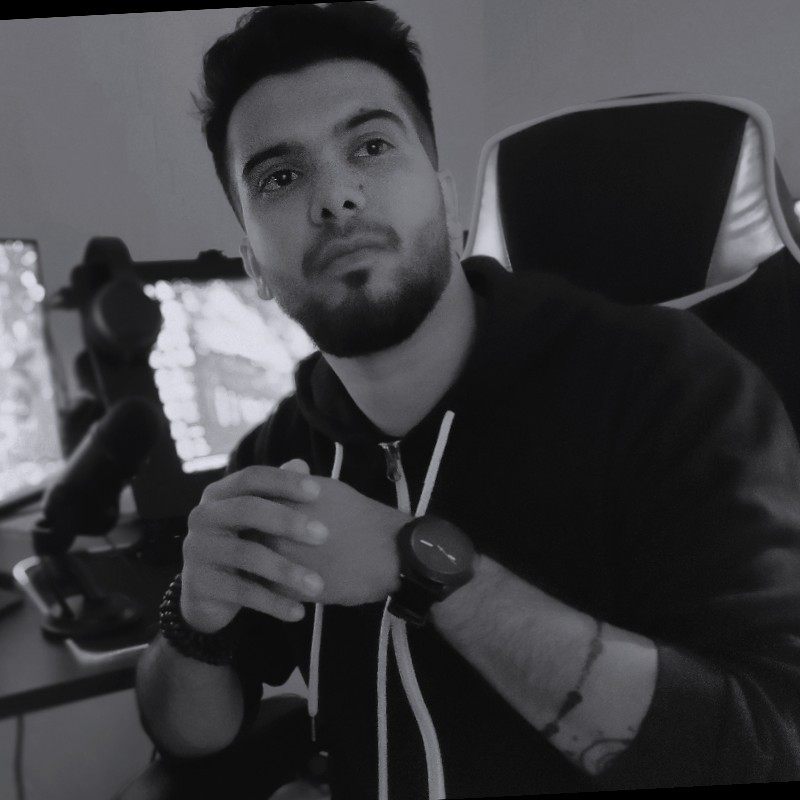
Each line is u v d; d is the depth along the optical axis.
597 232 0.72
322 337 0.63
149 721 0.66
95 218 1.09
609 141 0.71
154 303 0.92
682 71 1.11
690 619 0.51
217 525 0.52
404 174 0.62
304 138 0.61
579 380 0.62
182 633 0.64
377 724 0.67
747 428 0.56
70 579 0.86
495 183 0.77
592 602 0.60
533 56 1.28
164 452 0.95
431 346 0.65
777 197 0.66
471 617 0.50
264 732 0.69
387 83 0.63
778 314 0.66
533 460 0.62
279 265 0.63
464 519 0.64
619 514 0.60
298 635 0.73
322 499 0.53
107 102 1.08
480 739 0.62
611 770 0.50
